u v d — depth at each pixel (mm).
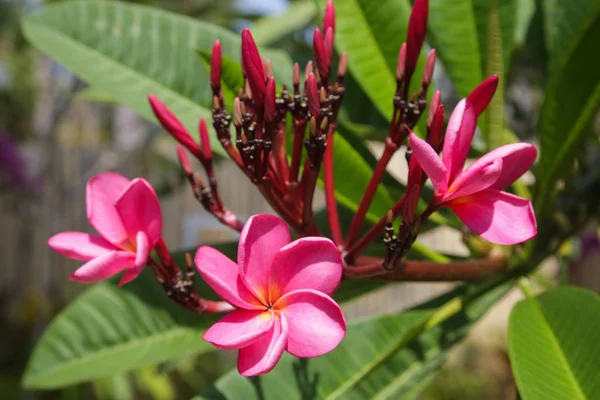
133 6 626
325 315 397
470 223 427
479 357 2807
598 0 496
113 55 613
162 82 608
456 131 418
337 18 589
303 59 651
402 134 455
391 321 528
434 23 585
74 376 543
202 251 407
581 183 634
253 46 433
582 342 449
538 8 766
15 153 2426
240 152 436
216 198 475
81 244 443
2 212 2705
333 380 508
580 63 513
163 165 1964
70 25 617
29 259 2715
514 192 597
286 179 458
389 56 587
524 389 424
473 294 526
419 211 559
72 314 559
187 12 1370
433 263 486
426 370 531
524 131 975
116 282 569
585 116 519
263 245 409
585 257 1044
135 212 436
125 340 559
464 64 583
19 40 1481
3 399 2170
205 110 603
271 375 498
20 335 2564
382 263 437
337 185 545
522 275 548
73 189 2646
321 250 406
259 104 434
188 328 562
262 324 400
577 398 432
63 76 2420
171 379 2566
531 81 962
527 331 460
